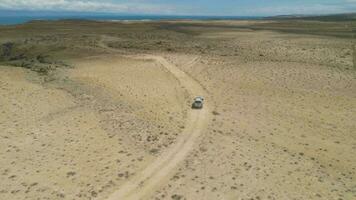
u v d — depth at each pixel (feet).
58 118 164.45
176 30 618.03
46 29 618.85
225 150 138.92
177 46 410.93
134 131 154.10
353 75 271.90
